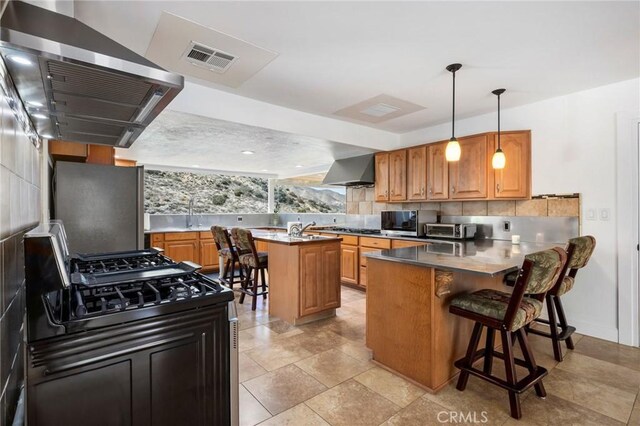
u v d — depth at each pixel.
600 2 1.84
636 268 2.94
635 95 2.94
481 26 2.08
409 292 2.31
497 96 3.33
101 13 1.92
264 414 1.93
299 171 7.34
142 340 1.16
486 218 4.01
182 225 6.58
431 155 4.28
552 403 2.04
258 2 1.83
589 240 2.62
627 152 2.98
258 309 3.92
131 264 1.91
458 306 2.16
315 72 2.75
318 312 3.50
